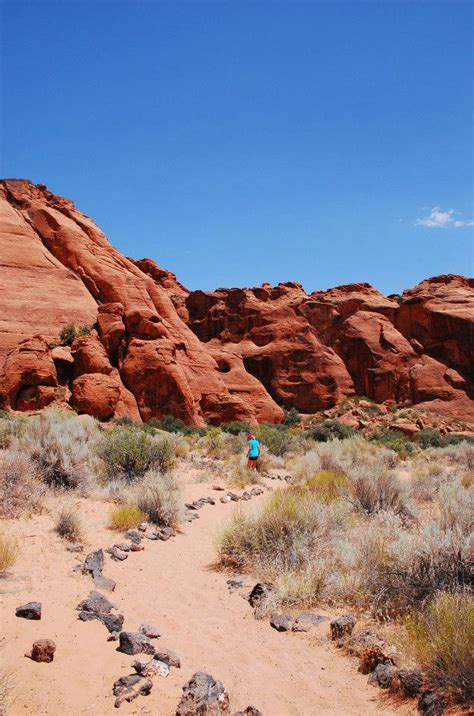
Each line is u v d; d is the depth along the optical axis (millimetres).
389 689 4004
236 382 55312
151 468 12953
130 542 7668
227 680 4168
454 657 3818
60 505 9172
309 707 3826
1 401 35625
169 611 5555
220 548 7461
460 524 6957
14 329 42781
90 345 40156
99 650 4402
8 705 3387
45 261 49406
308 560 6590
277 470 19500
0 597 5113
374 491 9797
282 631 5148
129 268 56219
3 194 55250
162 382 41344
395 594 5531
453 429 50312
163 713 3592
